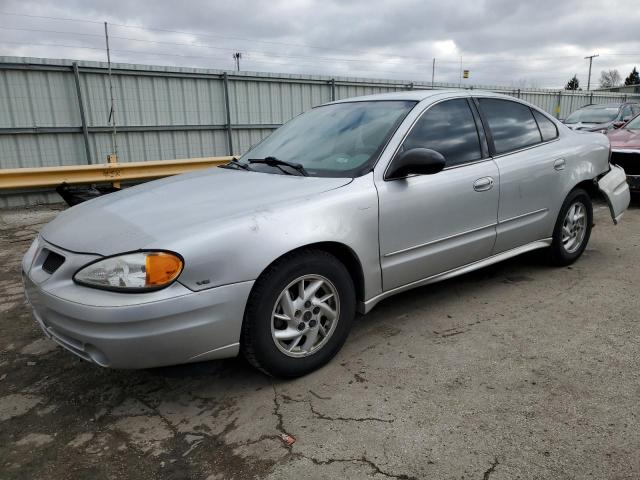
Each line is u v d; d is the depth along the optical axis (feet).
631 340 10.28
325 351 9.41
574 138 14.67
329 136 11.66
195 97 35.32
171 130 34.71
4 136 28.58
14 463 7.29
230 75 36.24
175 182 11.00
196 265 7.66
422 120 11.14
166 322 7.51
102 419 8.31
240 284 8.00
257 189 9.65
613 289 13.12
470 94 12.53
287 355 8.86
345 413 8.12
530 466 6.77
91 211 9.61
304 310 8.98
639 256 15.97
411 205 10.28
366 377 9.18
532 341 10.37
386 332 11.00
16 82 28.45
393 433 7.56
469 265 12.02
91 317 7.40
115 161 29.50
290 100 40.06
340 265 9.33
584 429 7.48
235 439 7.63
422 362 9.66
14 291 14.56
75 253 8.08
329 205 9.14
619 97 74.69
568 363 9.43
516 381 8.86
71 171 27.22
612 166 16.30
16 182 25.82
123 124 32.55
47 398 8.99
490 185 11.82
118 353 7.47
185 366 8.11
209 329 7.85
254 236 8.18
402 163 9.98
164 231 7.95
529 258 15.42
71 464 7.23
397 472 6.76
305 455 7.18
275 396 8.73
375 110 11.82
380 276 10.09
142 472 7.02
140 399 8.86
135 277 7.43
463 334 10.80
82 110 30.37
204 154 36.60
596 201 25.59
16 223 23.68
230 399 8.72
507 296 12.84
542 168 13.16
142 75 32.71
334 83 42.27
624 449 7.02
